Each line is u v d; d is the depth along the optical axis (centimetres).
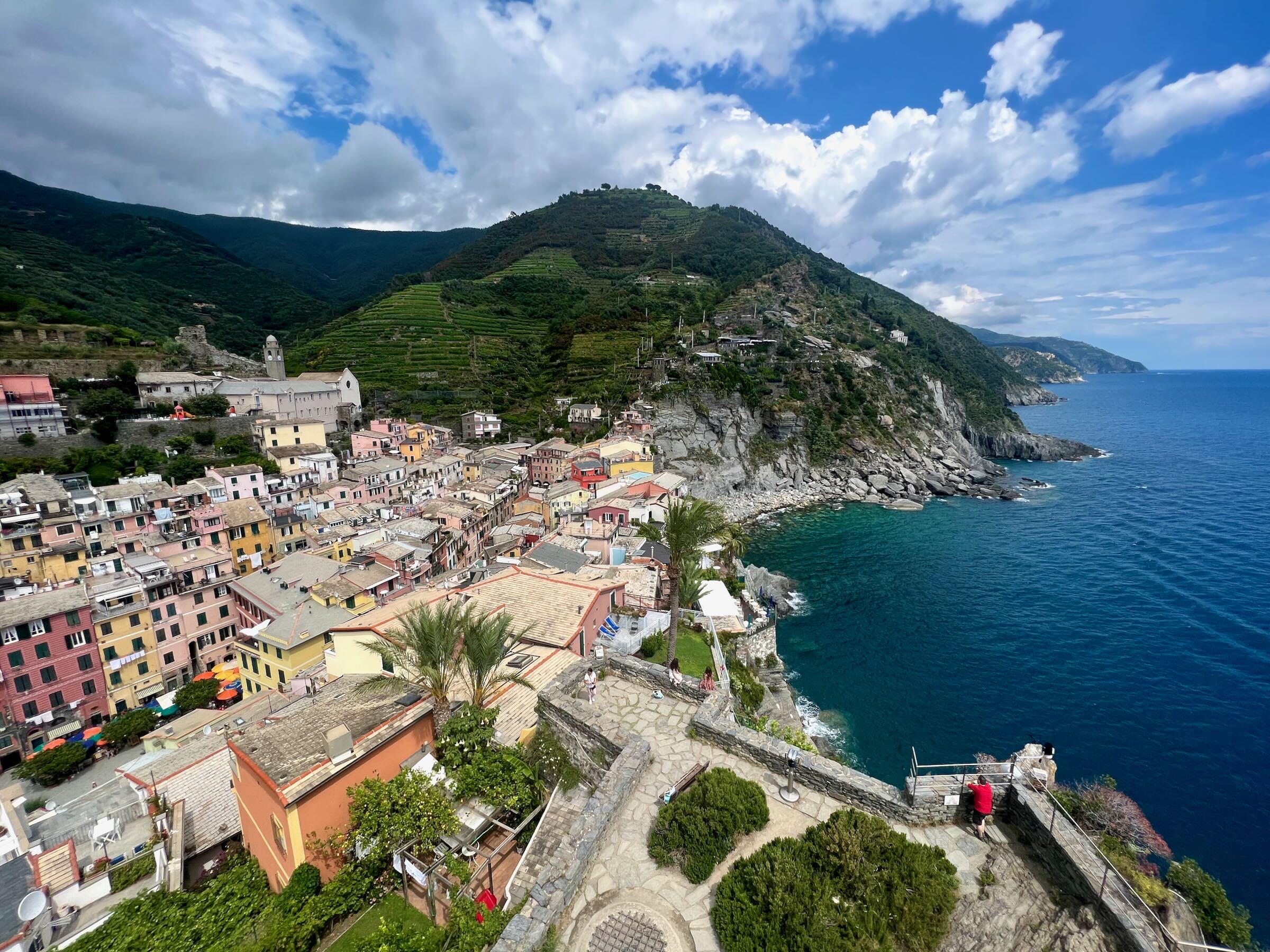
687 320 18900
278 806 1919
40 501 6031
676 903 1361
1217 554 8844
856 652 6581
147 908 2259
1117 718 5256
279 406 11869
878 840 1395
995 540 10312
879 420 15975
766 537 10800
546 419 14675
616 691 2220
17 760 4706
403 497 9588
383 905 1877
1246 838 3969
